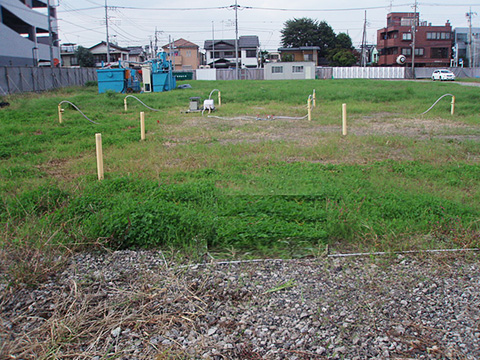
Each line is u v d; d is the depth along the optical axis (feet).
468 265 14.47
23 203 19.47
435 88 95.91
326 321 11.44
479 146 33.17
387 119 50.37
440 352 10.19
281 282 13.52
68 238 16.37
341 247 16.17
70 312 11.83
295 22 242.17
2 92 88.17
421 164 27.96
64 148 34.17
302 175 24.93
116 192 22.09
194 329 11.19
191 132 41.57
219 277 13.85
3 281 13.32
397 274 13.92
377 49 249.96
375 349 10.35
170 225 16.80
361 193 21.21
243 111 58.59
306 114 55.52
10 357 10.12
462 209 18.65
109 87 95.25
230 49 250.98
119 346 10.55
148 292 12.95
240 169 27.27
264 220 17.47
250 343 10.62
